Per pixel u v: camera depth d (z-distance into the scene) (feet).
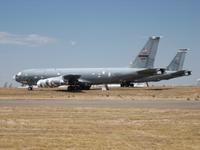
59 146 60.08
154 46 305.73
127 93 251.19
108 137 69.21
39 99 192.34
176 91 268.41
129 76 299.79
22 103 159.22
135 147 59.77
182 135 71.67
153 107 136.05
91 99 191.83
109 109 126.21
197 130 78.02
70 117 102.37
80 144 61.82
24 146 59.98
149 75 298.35
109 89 307.78
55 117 102.37
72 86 298.76
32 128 81.15
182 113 112.78
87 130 78.28
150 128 81.15
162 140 66.23
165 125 86.07
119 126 84.43
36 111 119.14
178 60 353.31
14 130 78.28
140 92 260.62
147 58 304.71
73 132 75.46
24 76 312.91
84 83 302.04
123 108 130.72
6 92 275.39
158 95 233.35
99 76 301.02
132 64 307.17
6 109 126.62
